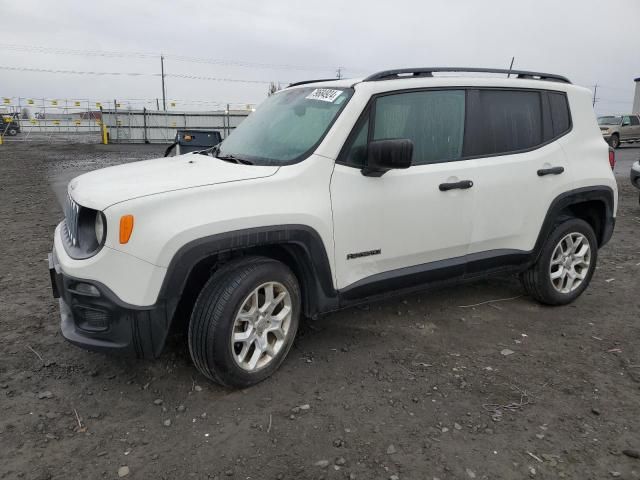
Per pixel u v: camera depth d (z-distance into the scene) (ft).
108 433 9.43
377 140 11.27
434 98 12.85
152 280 9.46
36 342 12.75
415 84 12.56
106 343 9.88
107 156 75.97
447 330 13.87
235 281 10.18
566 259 15.34
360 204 11.57
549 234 14.88
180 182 10.21
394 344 12.98
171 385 10.95
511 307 15.55
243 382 10.62
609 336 13.66
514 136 14.06
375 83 12.09
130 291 9.51
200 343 10.13
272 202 10.48
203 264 10.71
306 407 10.23
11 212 29.89
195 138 30.86
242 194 10.28
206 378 11.21
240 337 10.43
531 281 15.14
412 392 10.85
